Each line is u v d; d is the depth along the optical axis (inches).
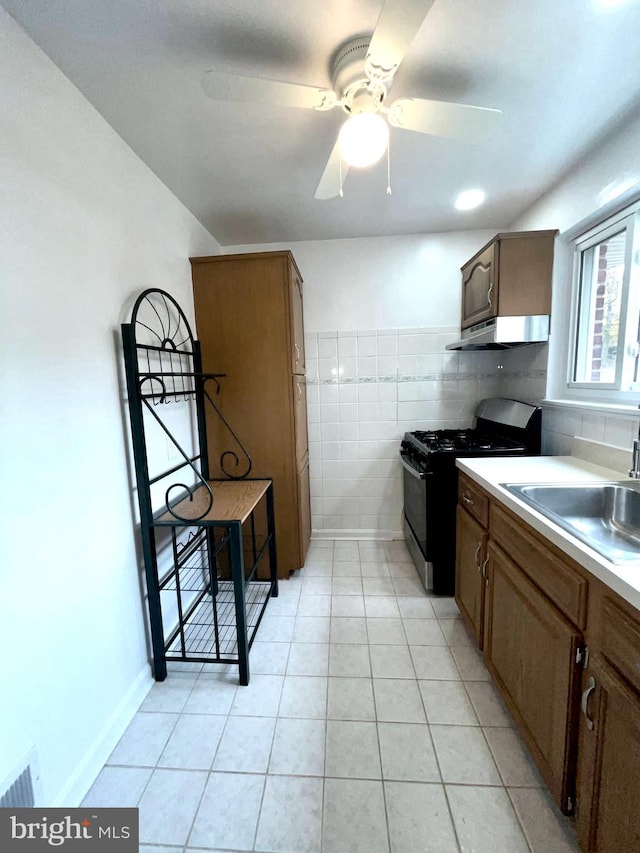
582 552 36.6
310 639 74.6
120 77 48.6
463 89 53.8
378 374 114.0
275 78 50.3
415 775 48.5
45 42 43.1
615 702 32.6
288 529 96.3
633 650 31.0
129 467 61.4
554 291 82.8
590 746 36.0
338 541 119.3
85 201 51.6
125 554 59.8
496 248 82.1
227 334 90.0
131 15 40.5
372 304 111.5
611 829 33.5
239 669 64.7
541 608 44.3
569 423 77.8
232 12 40.6
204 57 46.4
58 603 45.0
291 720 57.1
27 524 40.8
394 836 42.1
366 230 104.0
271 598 88.8
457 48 46.7
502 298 82.8
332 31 43.3
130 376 58.4
